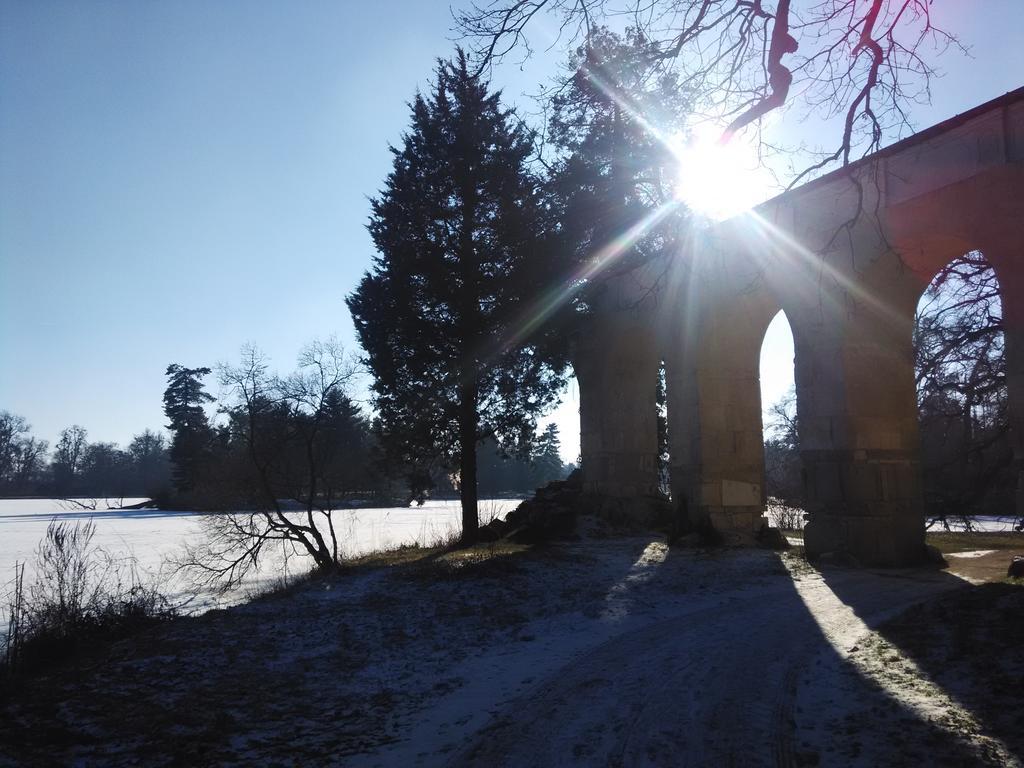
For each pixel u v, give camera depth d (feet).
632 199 45.11
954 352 46.19
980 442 46.62
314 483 67.62
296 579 64.18
